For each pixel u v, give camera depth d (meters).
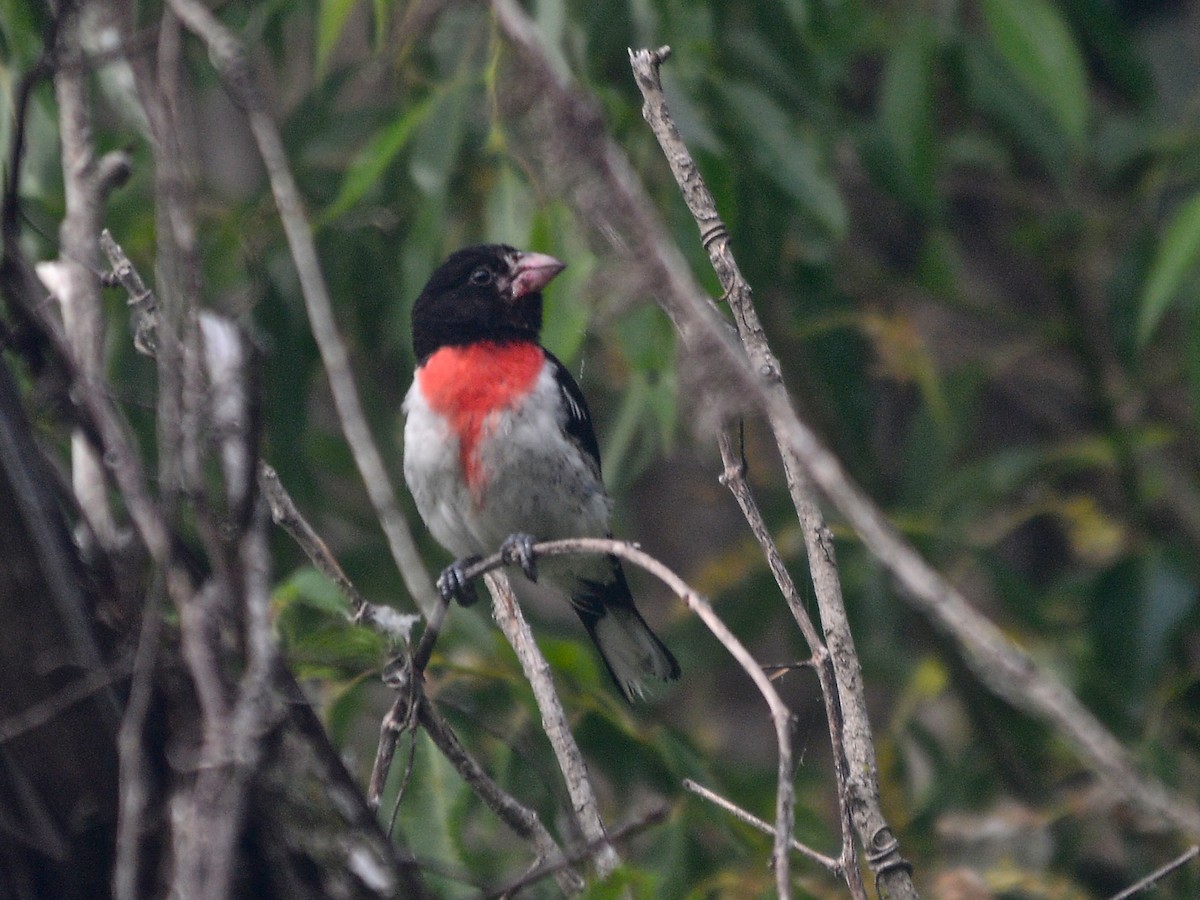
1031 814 8.98
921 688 10.31
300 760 5.15
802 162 8.62
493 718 8.02
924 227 11.55
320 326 5.39
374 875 5.15
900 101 9.62
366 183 8.01
